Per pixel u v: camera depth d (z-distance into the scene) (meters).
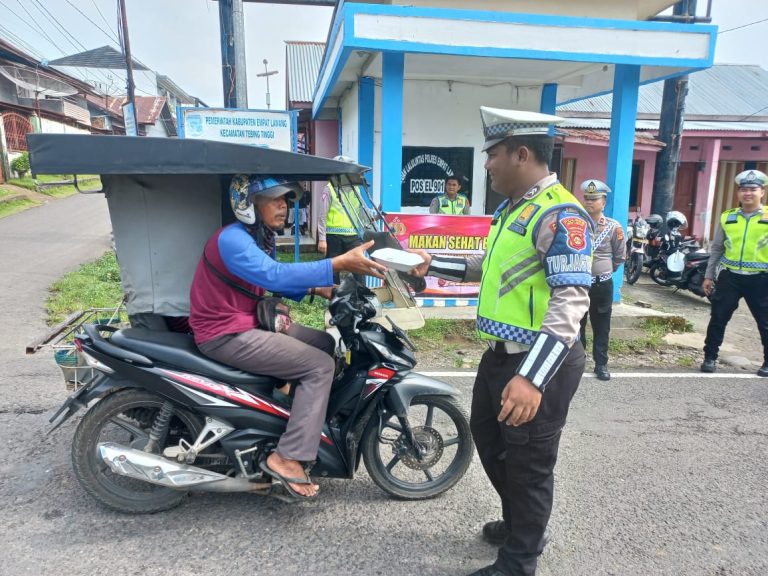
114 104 32.28
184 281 3.12
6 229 13.41
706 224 14.51
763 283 5.41
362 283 3.28
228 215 3.13
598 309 5.39
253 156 2.70
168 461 2.85
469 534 2.96
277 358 2.85
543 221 2.19
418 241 7.02
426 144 9.66
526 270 2.26
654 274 10.38
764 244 5.31
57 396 4.34
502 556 2.48
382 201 7.02
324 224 6.45
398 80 6.76
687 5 9.89
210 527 2.92
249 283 2.78
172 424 3.11
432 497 3.26
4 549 2.68
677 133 10.59
